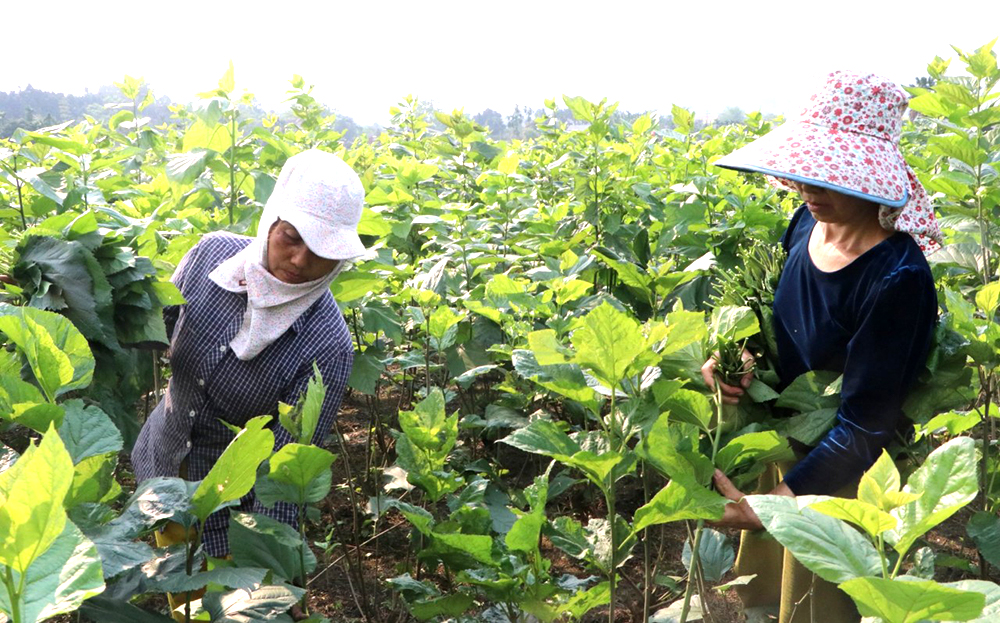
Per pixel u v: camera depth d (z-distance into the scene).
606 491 2.12
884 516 1.24
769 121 10.09
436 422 2.88
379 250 4.47
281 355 2.93
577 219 5.48
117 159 5.73
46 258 3.04
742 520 2.38
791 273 2.85
